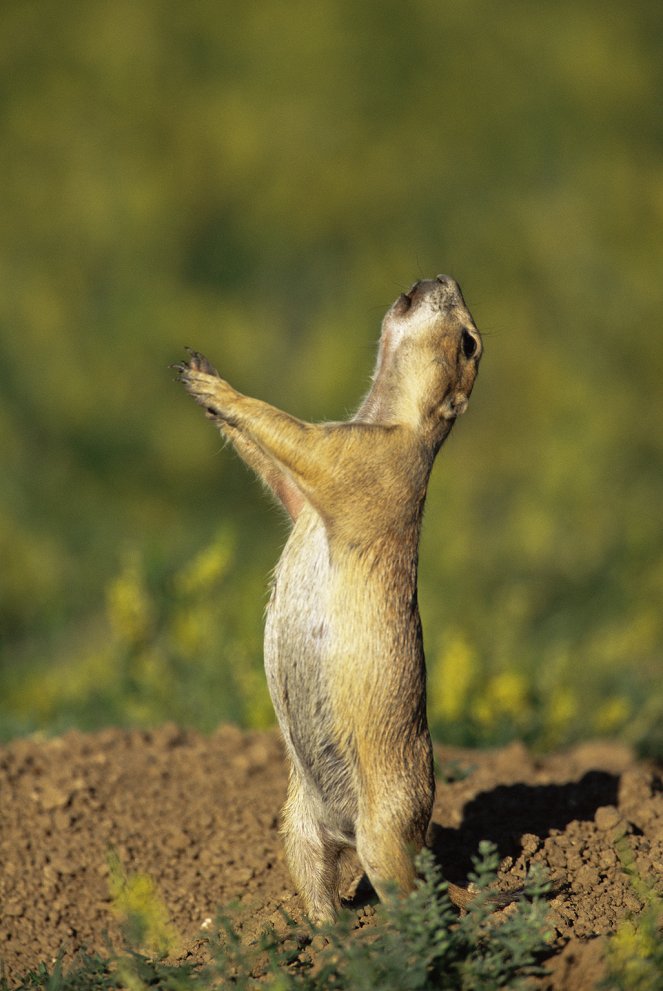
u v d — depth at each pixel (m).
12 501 62.69
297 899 19.95
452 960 16.31
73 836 22.42
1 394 70.50
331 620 18.23
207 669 31.73
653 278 76.12
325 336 76.50
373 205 82.06
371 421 19.92
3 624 47.72
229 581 37.22
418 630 18.62
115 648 34.62
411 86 85.31
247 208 81.81
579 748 29.12
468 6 86.75
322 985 15.93
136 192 79.75
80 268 77.94
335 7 85.94
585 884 19.42
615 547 50.66
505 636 38.72
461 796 23.41
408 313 20.31
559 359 73.56
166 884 21.14
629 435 64.56
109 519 64.25
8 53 83.12
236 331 77.62
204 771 24.62
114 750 25.41
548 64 85.69
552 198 81.06
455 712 30.02
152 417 72.75
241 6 86.00
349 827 18.73
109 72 83.38
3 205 78.56
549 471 56.59
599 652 38.09
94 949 20.06
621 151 82.88
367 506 18.50
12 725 29.86
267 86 85.12
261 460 19.98
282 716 18.97
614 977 15.62
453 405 20.12
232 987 16.48
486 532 57.09
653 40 89.31
